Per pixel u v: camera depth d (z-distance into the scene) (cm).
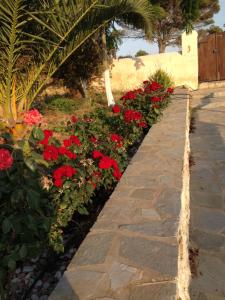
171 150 423
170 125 570
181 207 266
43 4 439
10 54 471
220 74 1212
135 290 171
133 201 282
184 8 1040
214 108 874
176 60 1177
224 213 349
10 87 509
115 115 567
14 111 524
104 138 419
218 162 491
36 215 239
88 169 310
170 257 197
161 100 670
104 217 256
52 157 282
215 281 252
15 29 439
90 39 878
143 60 1194
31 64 531
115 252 206
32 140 292
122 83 1218
